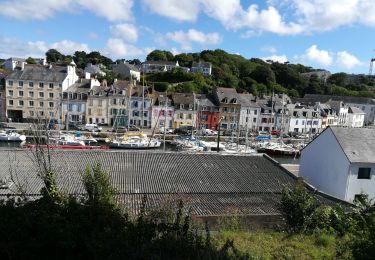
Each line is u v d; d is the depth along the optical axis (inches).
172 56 6092.5
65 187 804.0
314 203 519.5
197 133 2645.2
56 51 5757.9
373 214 420.2
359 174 1130.7
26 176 818.8
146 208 698.2
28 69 2807.6
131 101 2834.6
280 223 652.7
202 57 5634.8
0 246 288.0
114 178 902.4
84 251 303.3
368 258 305.3
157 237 335.3
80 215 315.3
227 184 943.7
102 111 2815.0
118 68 4564.5
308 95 4473.4
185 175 971.3
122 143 2059.5
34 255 295.4
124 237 311.3
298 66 6963.6
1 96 2763.3
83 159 986.1
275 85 4835.1
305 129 3221.0
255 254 361.4
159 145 2185.0
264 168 1058.1
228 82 4517.7
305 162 1358.3
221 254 321.1
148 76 4352.9
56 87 2760.8
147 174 950.4
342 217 499.2
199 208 780.0
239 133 2610.7
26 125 2501.2
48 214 307.7
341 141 1165.1
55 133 2149.4
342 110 3607.3
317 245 413.4
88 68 4303.6
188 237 342.6
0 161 906.1
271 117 3112.7
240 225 551.5
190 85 3732.8
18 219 298.7
